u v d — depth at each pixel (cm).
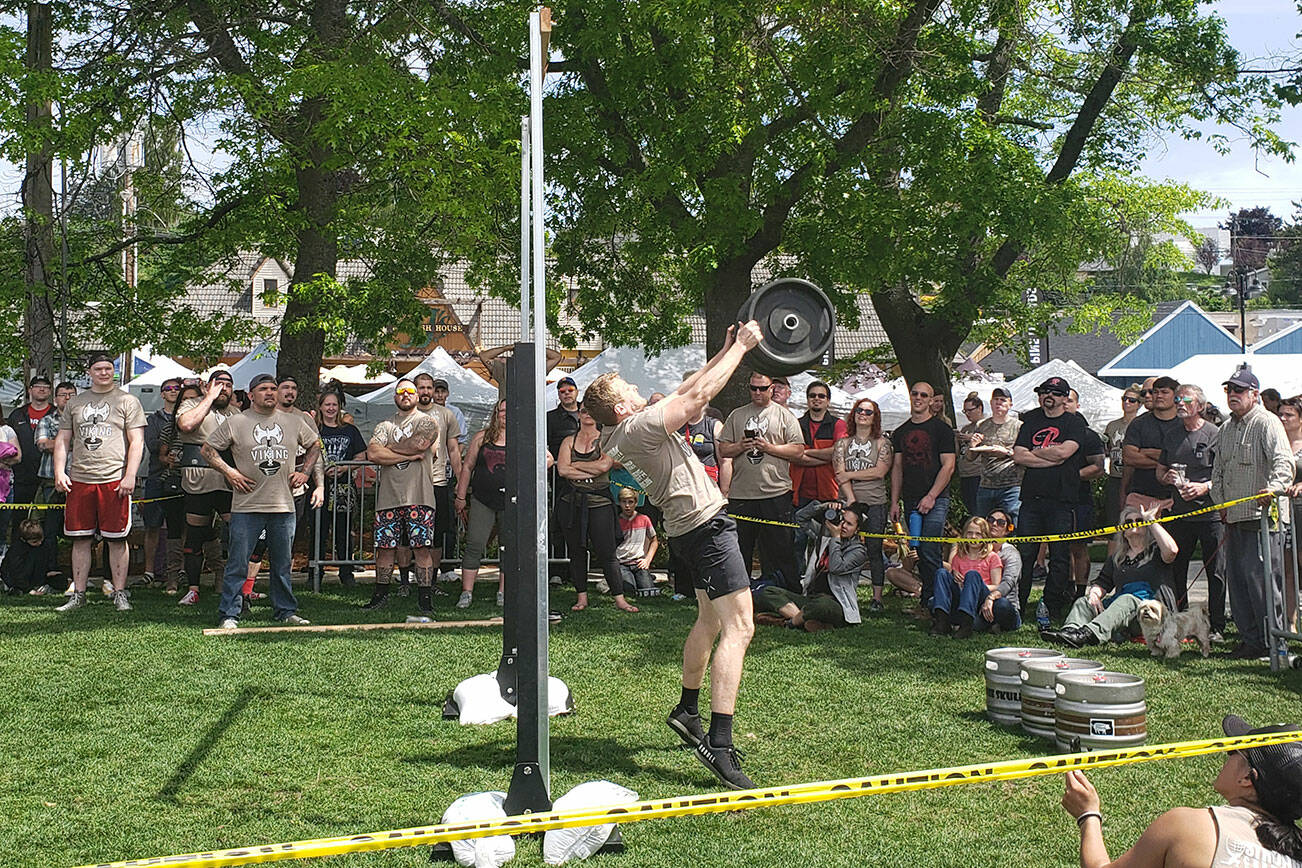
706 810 297
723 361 525
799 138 1541
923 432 1058
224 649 833
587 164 1562
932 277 1573
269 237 1552
